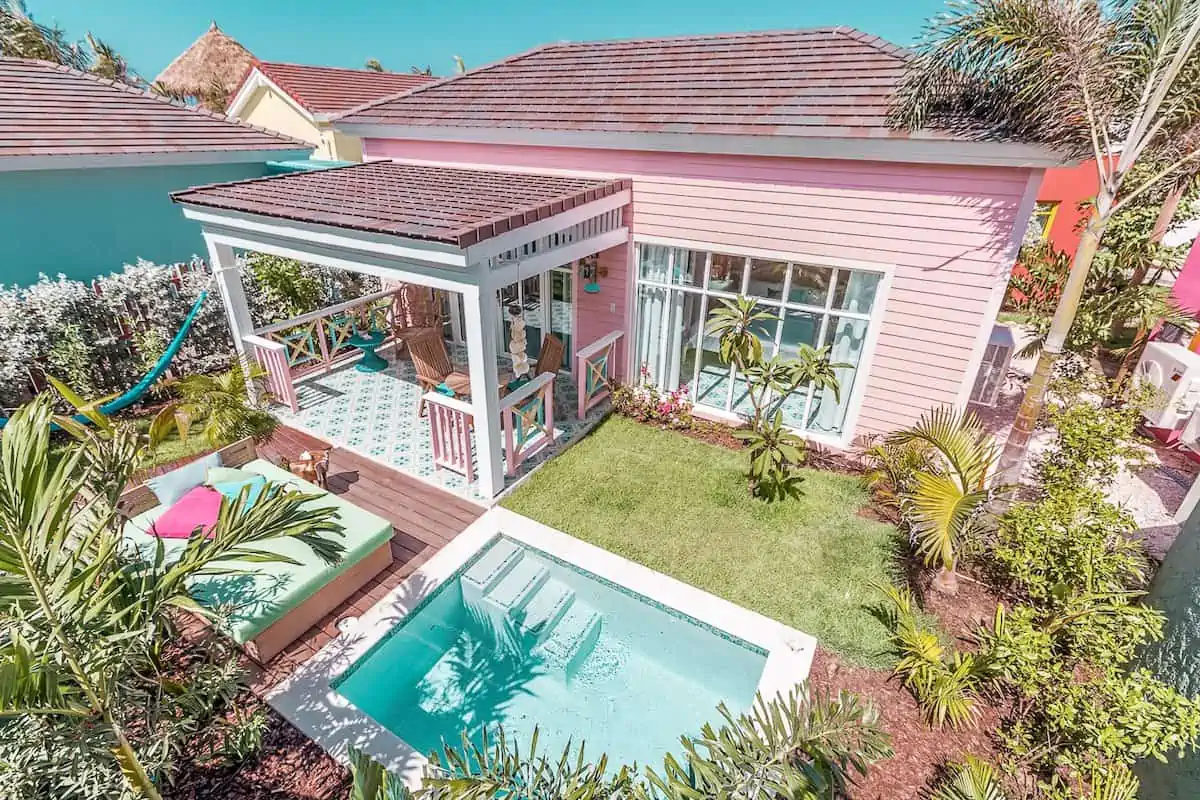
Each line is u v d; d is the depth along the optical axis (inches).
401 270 303.4
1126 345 518.3
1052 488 248.1
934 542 240.5
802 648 235.5
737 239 360.5
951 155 284.4
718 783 142.7
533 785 150.7
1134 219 353.4
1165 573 239.8
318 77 900.6
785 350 380.2
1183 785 167.3
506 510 317.1
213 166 537.6
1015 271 469.7
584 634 256.1
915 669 209.0
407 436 382.6
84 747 131.8
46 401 138.8
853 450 372.2
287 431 386.0
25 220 431.5
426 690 237.0
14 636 122.8
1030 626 201.8
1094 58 226.4
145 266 427.2
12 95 467.8
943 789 169.6
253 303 472.4
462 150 449.1
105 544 143.9
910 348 334.6
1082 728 177.2
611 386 433.7
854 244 328.2
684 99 374.3
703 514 316.5
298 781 183.5
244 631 205.5
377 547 259.6
